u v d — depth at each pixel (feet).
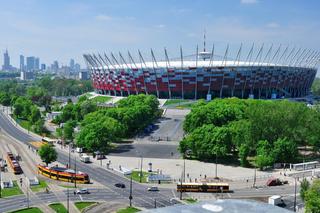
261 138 604.08
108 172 548.72
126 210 393.91
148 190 467.11
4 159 618.44
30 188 472.85
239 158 613.93
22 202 419.95
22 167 574.97
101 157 622.13
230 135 586.45
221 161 601.21
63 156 642.22
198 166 575.79
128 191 464.65
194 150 606.55
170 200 429.79
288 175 526.57
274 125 603.67
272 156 562.25
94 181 505.25
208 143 586.86
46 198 435.12
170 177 505.66
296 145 597.93
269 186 481.87
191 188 462.19
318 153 641.40
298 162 583.58
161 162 600.39
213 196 445.78
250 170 553.64
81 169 562.66
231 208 174.09
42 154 547.08
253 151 628.69
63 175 506.07
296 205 409.90
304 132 614.75
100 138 654.53
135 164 589.73
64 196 442.91
